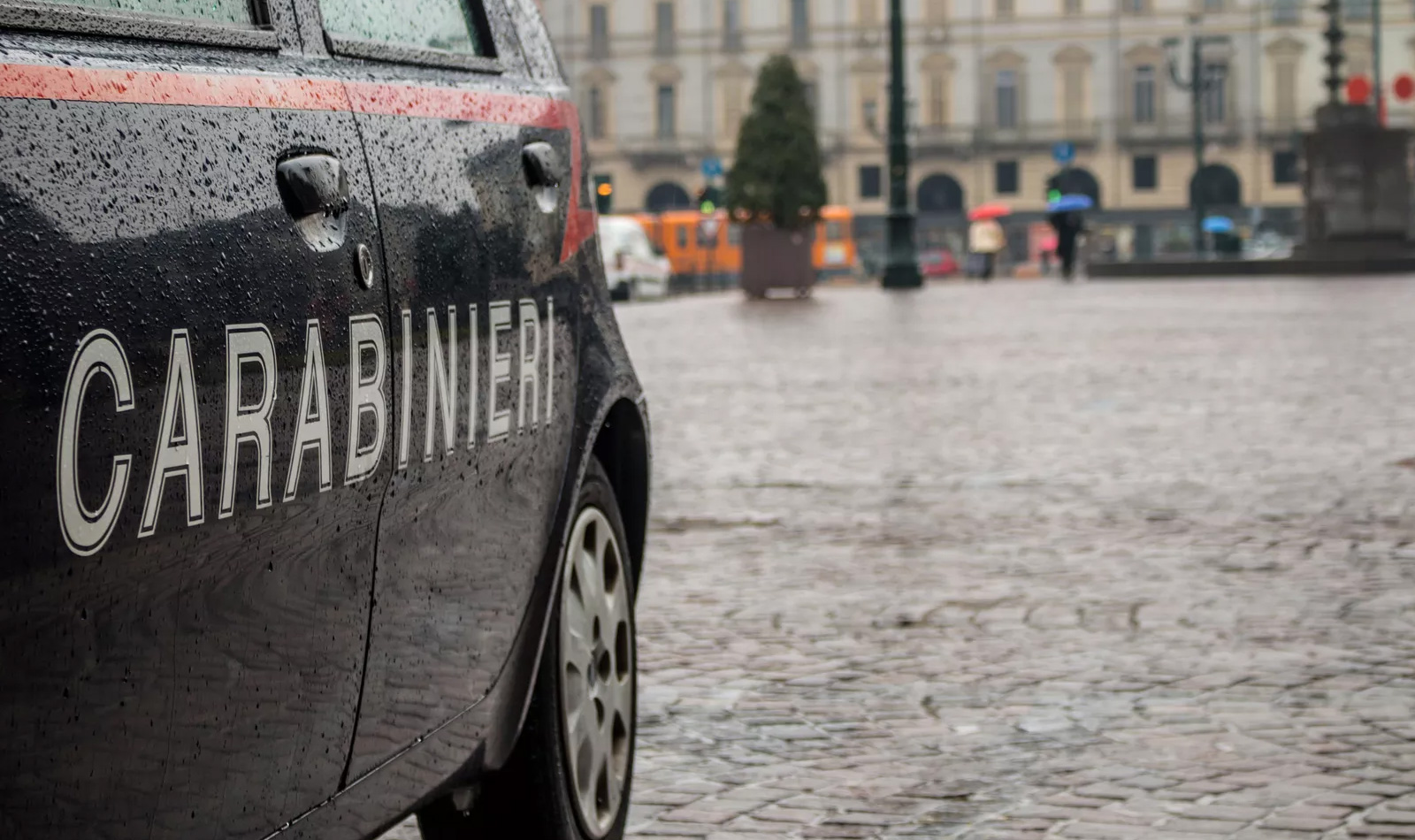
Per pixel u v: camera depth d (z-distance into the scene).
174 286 2.02
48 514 1.79
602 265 3.62
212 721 2.08
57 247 1.85
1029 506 7.73
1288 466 8.77
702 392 13.31
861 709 4.58
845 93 77.75
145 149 2.03
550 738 3.16
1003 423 10.92
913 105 67.50
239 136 2.22
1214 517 7.32
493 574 2.88
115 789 1.91
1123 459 9.16
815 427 10.85
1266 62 75.12
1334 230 37.22
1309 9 74.69
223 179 2.16
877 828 3.70
